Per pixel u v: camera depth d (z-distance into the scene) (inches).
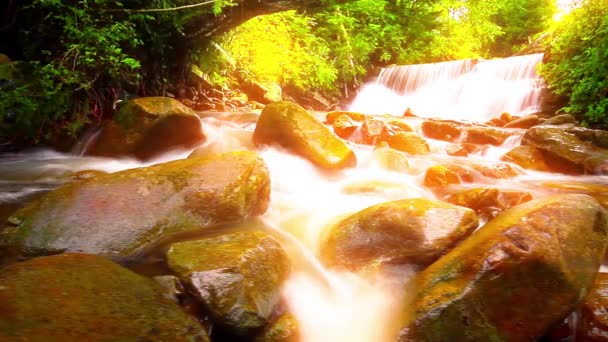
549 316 81.2
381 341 83.6
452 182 188.5
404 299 91.4
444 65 645.9
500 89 540.4
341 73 690.8
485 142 313.4
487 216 142.1
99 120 266.8
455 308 79.9
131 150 215.8
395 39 735.1
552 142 239.0
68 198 117.1
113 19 271.6
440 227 105.7
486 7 840.9
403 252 104.5
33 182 175.2
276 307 87.4
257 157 144.3
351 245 110.5
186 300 82.7
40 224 109.3
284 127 200.7
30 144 228.5
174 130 222.2
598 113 309.9
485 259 84.5
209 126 268.2
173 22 324.2
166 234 114.3
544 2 930.7
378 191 170.7
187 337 69.5
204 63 424.5
